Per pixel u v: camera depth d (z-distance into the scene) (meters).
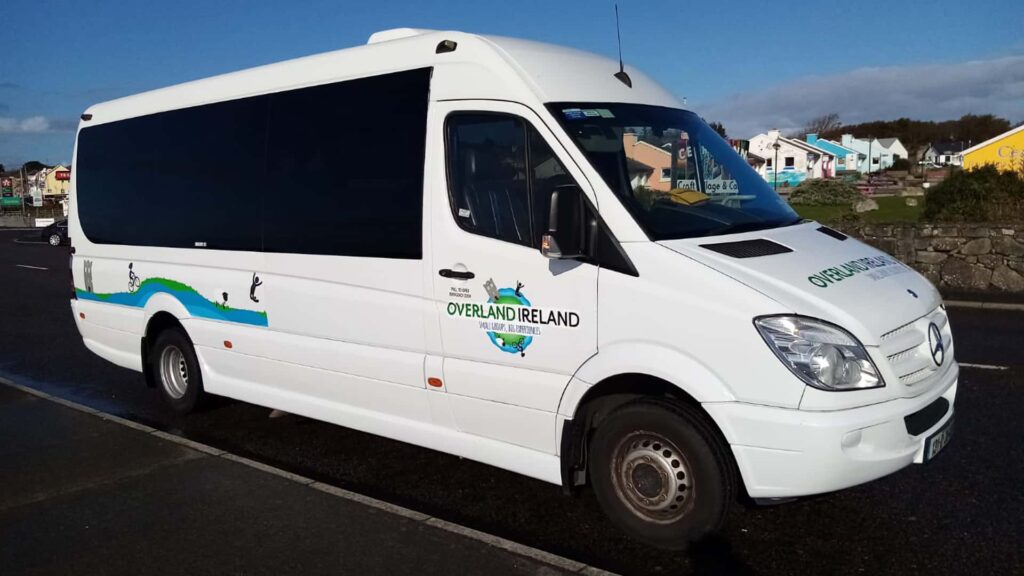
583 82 4.80
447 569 4.00
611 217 4.18
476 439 4.85
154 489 5.16
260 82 6.11
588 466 4.55
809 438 3.69
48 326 12.46
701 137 5.19
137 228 7.11
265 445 6.28
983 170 16.91
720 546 4.29
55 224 39.00
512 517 4.78
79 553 4.31
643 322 4.05
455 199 4.78
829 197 30.91
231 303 6.23
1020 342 9.29
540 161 4.44
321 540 4.37
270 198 5.89
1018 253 13.00
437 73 4.93
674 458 4.10
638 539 4.32
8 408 7.20
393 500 5.11
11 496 5.11
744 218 4.71
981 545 4.23
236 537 4.44
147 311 7.04
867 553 4.18
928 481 5.07
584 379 4.25
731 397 3.85
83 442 6.16
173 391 7.11
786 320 3.76
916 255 13.76
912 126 98.12
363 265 5.24
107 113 7.55
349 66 5.50
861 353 3.79
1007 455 5.49
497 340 4.60
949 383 4.30
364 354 5.30
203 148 6.46
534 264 4.41
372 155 5.21
